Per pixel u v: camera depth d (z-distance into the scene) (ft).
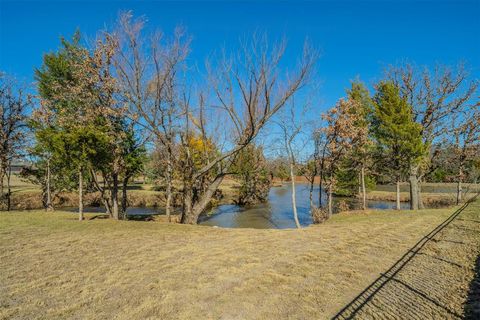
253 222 80.48
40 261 26.86
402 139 72.18
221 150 68.18
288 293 20.39
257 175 112.06
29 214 55.06
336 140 70.64
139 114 55.11
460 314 16.60
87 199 100.94
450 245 31.71
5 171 75.41
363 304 18.43
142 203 105.91
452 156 84.12
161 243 34.76
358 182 102.73
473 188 126.82
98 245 32.94
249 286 21.62
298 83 55.06
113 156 55.31
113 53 51.98
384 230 42.39
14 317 17.01
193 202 65.00
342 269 25.26
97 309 18.04
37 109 54.54
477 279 21.57
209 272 24.58
